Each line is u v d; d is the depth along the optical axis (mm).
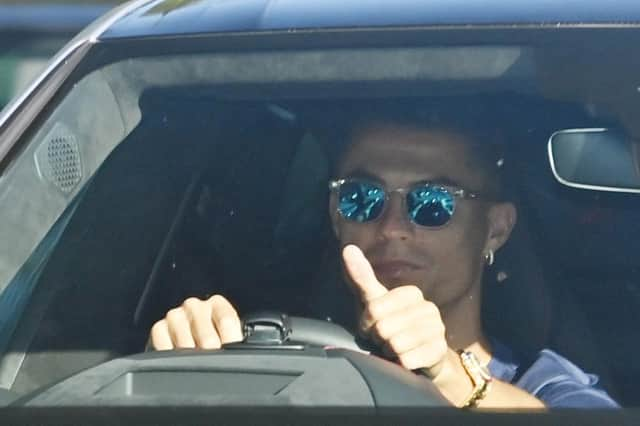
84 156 8016
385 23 8102
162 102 8328
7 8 24469
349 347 6859
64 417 6273
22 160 7668
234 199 8258
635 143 7703
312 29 8156
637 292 7691
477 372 6988
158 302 8078
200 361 6492
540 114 7773
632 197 7766
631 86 7699
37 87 8078
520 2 8164
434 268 7395
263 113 8297
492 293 7762
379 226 7406
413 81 7871
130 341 7871
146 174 8391
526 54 7820
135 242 8219
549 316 7699
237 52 8109
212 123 8398
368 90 7883
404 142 7500
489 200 7566
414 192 7391
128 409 6309
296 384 6363
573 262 7789
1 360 7457
